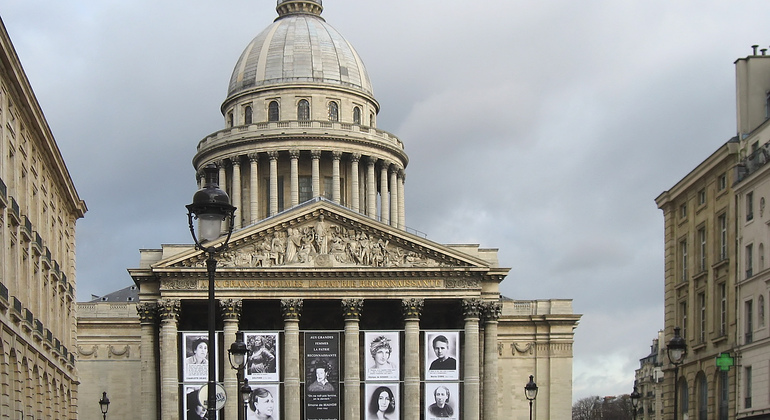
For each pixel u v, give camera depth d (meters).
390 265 154.50
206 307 158.88
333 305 159.62
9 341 80.75
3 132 79.38
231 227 61.91
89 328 181.12
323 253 154.50
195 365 147.12
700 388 108.56
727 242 101.69
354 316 153.75
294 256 154.00
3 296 77.25
